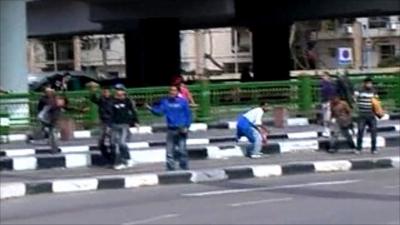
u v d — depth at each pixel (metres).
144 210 24.06
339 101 39.94
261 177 32.91
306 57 151.62
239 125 38.47
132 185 30.80
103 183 30.41
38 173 34.34
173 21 80.50
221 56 174.00
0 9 55.88
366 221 20.91
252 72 103.50
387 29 164.38
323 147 40.47
